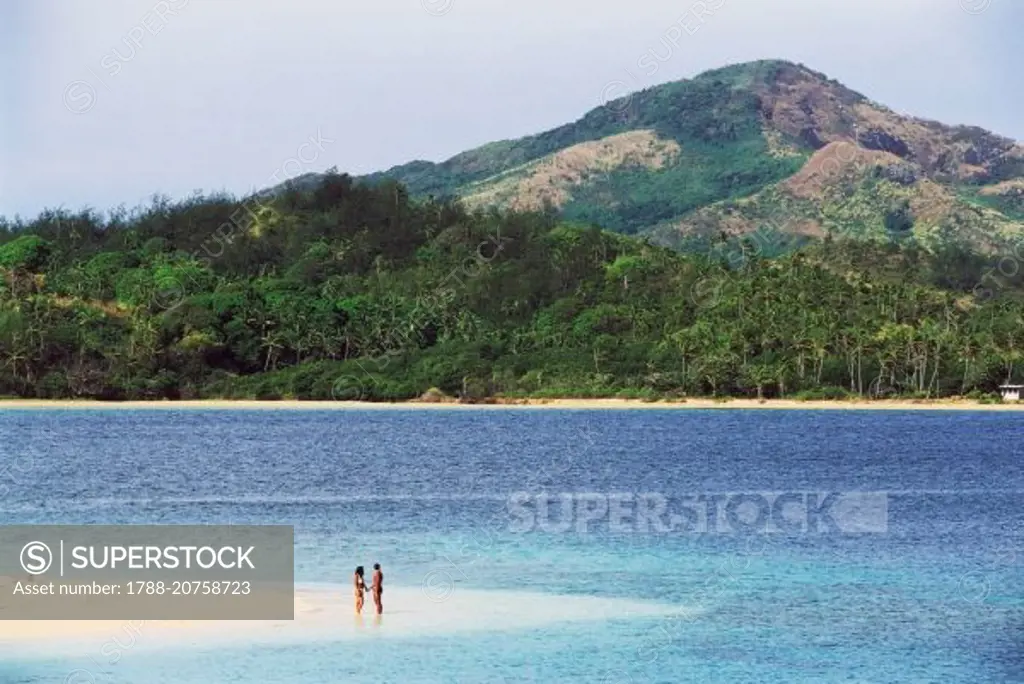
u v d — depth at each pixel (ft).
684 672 279.49
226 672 266.36
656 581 370.53
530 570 383.45
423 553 417.49
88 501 604.08
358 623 305.53
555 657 285.23
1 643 284.00
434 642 291.58
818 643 304.71
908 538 477.77
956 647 303.27
